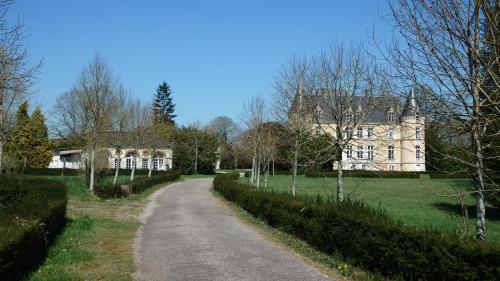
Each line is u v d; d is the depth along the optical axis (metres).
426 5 6.71
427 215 19.17
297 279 8.44
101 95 27.08
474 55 6.07
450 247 6.94
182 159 68.31
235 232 14.20
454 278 6.76
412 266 7.64
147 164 65.75
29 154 58.09
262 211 16.42
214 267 9.41
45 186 19.11
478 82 6.13
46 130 60.66
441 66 6.60
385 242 8.41
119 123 33.41
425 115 7.07
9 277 7.25
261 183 40.91
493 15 5.86
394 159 61.69
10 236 7.50
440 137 7.41
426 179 47.97
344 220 9.88
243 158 75.44
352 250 9.50
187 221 17.03
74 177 44.34
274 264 9.69
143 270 9.18
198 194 31.27
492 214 21.22
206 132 74.69
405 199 26.92
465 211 7.75
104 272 8.89
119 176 50.62
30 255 8.67
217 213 19.62
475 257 6.50
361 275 8.61
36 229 8.90
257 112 28.42
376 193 31.16
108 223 15.99
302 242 12.00
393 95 7.62
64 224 14.07
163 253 10.92
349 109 14.84
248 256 10.52
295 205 13.02
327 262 9.78
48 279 7.89
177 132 72.69
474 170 7.16
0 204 16.22
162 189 36.53
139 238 13.13
